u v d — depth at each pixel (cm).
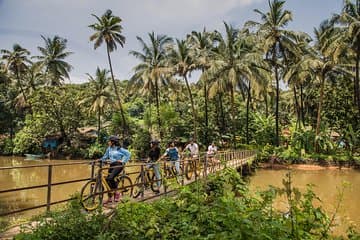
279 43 3500
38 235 513
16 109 5150
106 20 3641
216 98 4259
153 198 939
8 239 566
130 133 4394
